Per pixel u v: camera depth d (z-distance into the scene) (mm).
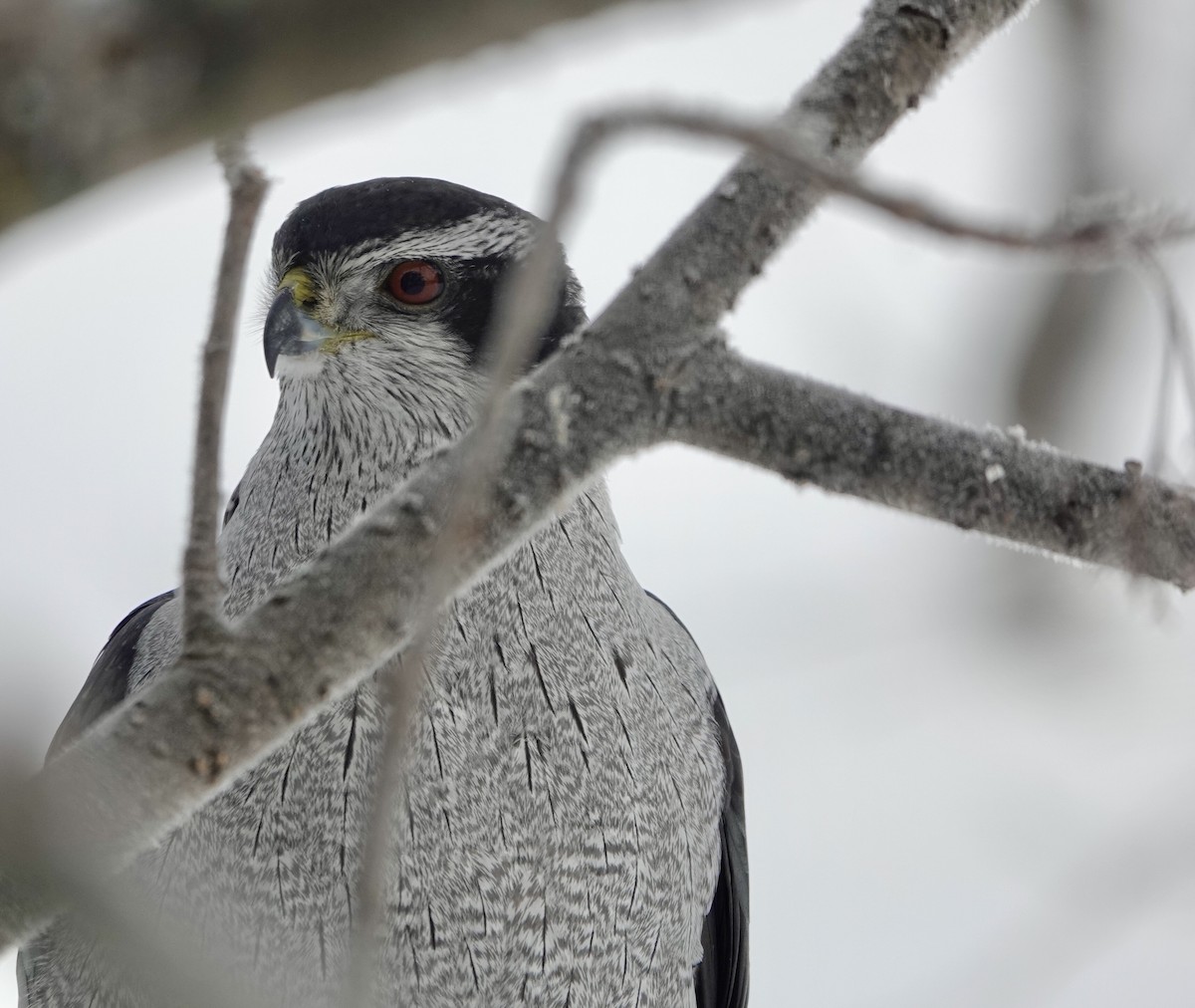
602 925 7324
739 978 9180
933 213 3711
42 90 2992
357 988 3572
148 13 3016
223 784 4355
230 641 4316
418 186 8242
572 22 3281
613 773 7332
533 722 7148
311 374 7840
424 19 3133
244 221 3965
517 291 3531
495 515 4574
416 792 6902
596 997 7352
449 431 7859
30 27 2965
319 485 7688
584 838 7223
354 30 3102
